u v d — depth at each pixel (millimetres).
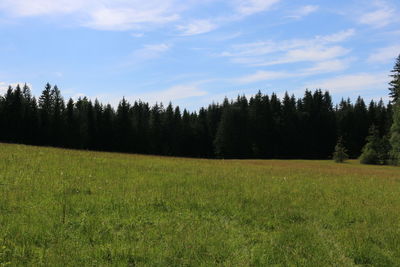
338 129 89500
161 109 100125
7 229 6160
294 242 6793
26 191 9227
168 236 6566
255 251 6105
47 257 5215
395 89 58500
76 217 7457
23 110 67625
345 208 10164
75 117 74062
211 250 5969
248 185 13305
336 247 6707
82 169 14133
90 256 5422
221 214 8648
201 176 15078
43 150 21109
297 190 12969
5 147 20594
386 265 6004
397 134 53844
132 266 5277
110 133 74750
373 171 33219
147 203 9109
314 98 92250
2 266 4891
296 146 86500
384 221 8844
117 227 7062
